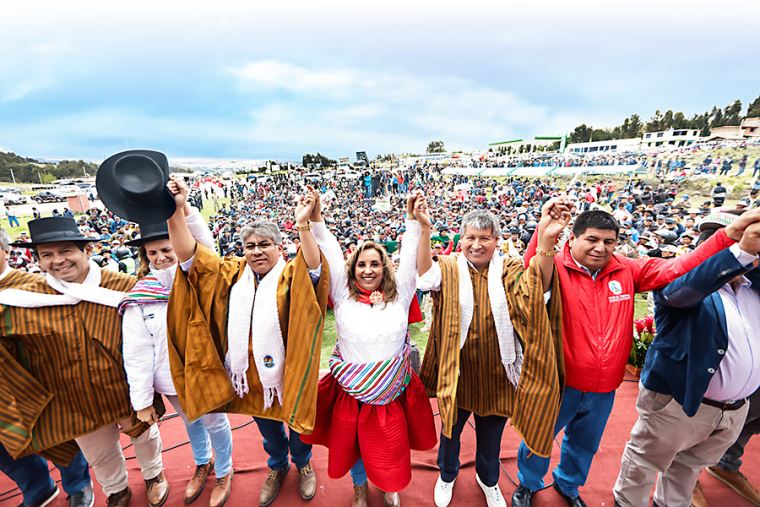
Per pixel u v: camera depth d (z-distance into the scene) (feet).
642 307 24.64
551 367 6.82
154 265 7.86
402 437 7.53
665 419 7.39
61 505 8.86
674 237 32.09
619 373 7.31
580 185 109.91
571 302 7.38
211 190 132.46
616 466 9.71
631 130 282.77
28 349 7.32
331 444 7.73
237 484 9.20
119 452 8.61
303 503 8.64
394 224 57.21
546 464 8.10
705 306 6.64
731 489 8.92
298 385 7.16
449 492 8.59
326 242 7.48
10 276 7.54
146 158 6.48
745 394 6.97
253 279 7.68
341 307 7.54
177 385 7.41
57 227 7.24
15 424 7.09
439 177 173.37
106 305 7.68
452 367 7.20
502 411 7.55
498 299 7.25
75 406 7.63
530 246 8.50
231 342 7.39
